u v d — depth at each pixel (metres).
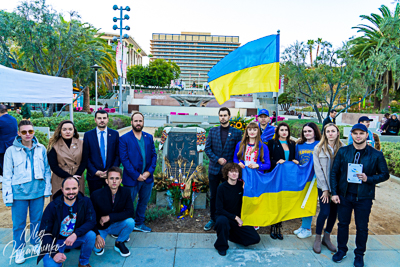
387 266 3.48
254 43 5.66
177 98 31.86
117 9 20.56
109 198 3.61
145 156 4.30
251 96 42.34
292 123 17.94
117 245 3.67
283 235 4.34
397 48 15.91
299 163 4.39
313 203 4.23
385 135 13.06
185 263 3.48
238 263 3.50
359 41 24.00
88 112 29.55
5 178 3.34
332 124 3.82
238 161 4.34
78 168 3.85
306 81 19.12
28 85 5.47
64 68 19.28
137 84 61.91
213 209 4.47
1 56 16.23
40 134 8.48
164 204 5.36
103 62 24.83
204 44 157.88
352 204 3.47
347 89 18.47
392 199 6.14
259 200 4.09
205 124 18.52
